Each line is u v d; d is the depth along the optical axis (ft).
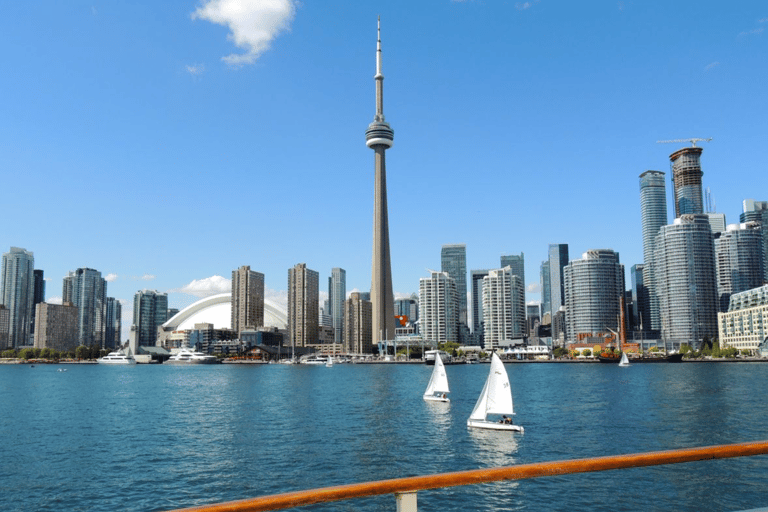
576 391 535.19
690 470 192.95
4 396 533.14
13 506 167.73
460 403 436.35
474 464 215.72
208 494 177.88
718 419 320.91
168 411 393.50
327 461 220.64
